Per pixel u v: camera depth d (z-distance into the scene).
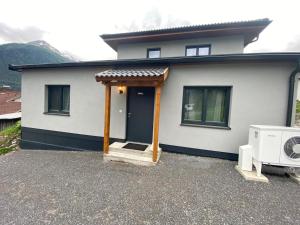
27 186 3.25
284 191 3.12
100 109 5.75
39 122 6.60
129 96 5.56
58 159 4.96
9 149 6.69
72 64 5.65
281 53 3.80
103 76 4.38
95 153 5.60
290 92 4.06
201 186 3.27
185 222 2.29
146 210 2.53
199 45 7.20
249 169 3.82
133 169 4.09
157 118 4.25
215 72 4.64
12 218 2.32
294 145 3.41
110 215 2.41
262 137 3.52
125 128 5.53
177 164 4.36
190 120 5.07
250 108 4.42
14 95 20.12
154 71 4.30
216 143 4.75
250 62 4.36
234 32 6.66
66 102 6.38
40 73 6.45
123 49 8.31
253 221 2.32
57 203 2.69
